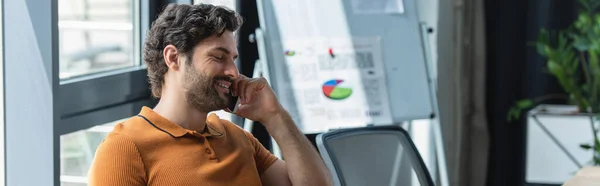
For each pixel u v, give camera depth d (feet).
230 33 6.03
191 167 5.85
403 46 11.85
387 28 11.76
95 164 5.72
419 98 11.89
